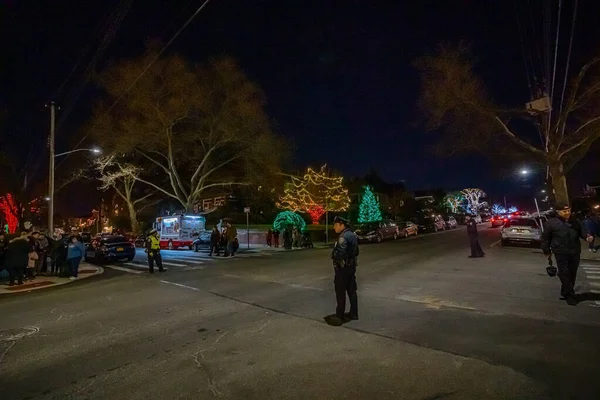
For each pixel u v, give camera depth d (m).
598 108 18.47
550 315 7.38
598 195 43.22
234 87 35.09
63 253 17.55
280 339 6.65
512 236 22.59
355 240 7.65
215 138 37.28
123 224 59.72
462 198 100.44
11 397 4.93
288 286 11.77
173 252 29.23
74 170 41.34
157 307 9.66
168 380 5.20
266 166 37.41
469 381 4.77
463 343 6.05
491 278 11.66
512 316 7.41
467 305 8.40
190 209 37.56
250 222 50.56
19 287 14.73
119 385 5.12
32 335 7.65
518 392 4.46
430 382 4.79
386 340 6.34
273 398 4.55
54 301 11.34
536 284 10.47
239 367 5.51
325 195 40.34
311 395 4.58
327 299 9.65
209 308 9.26
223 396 4.66
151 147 37.12
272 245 31.75
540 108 17.73
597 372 4.88
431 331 6.71
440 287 10.52
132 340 7.00
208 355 6.04
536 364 5.18
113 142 34.75
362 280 12.15
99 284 14.66
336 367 5.35
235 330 7.30
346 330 6.97
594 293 9.14
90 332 7.66
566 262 8.20
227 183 39.09
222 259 22.06
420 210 65.69
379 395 4.52
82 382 5.28
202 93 34.75
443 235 37.88
